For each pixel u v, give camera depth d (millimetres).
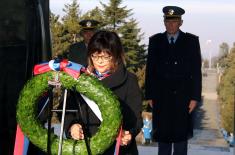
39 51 4211
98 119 3512
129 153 3676
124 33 29156
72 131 3451
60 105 3547
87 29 6238
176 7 6270
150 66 6359
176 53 6254
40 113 3469
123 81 3596
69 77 3316
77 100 3383
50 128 3324
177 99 6266
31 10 4105
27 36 4035
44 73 3350
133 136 3650
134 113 3643
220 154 7625
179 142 6332
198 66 6262
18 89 3910
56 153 3393
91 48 3531
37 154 3936
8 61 3814
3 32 3762
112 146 3475
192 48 6246
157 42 6340
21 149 3447
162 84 6305
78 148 3385
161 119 6332
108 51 3504
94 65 3586
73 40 23391
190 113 6328
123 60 3625
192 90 6258
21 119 3391
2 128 3758
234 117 3871
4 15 3777
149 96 6371
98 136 3346
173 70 6262
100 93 3330
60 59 3393
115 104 3348
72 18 25078
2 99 3748
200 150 7957
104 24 30000
